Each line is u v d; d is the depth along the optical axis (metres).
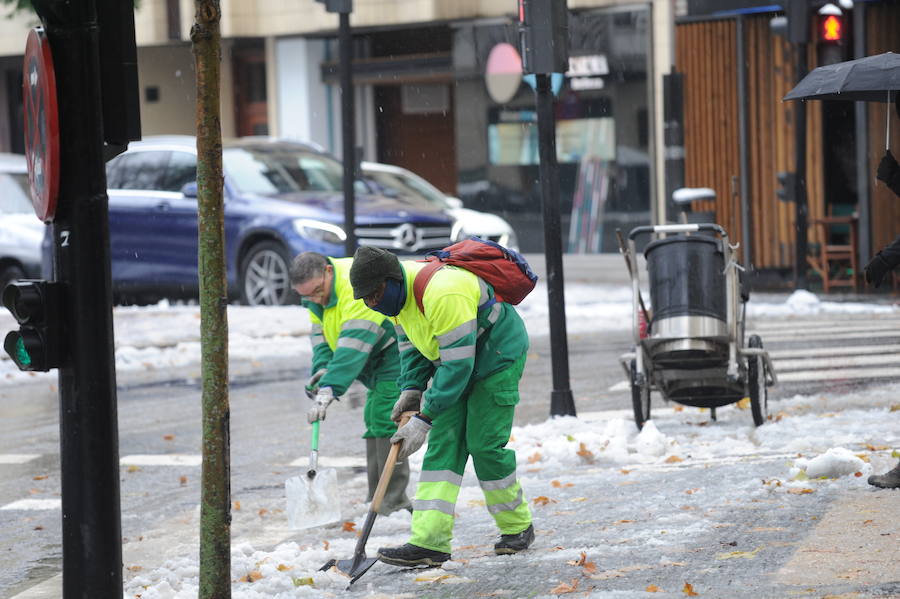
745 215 48.66
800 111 40.16
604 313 39.91
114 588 11.45
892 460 17.44
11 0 56.09
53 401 29.97
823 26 37.56
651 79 55.44
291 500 15.11
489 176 60.09
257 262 42.03
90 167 11.31
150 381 32.53
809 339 32.78
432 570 14.05
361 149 43.72
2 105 72.62
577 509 16.61
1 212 48.41
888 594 11.64
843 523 14.37
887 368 27.53
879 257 16.70
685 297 21.06
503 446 14.55
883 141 45.50
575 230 57.91
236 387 30.55
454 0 60.12
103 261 11.39
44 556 16.83
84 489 11.39
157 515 18.70
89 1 11.27
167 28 66.25
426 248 41.97
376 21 61.53
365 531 13.83
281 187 43.50
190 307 43.28
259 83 67.44
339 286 16.05
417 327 13.92
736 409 24.14
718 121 49.34
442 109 63.75
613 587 12.72
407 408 14.42
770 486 16.48
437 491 14.30
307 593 13.34
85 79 11.27
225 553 11.95
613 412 24.23
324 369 16.80
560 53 22.69
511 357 14.24
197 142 11.60
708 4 48.50
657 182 55.91
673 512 15.85
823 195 47.56
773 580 12.41
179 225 43.06
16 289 11.34
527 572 13.62
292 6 64.25
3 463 22.92
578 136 57.50
